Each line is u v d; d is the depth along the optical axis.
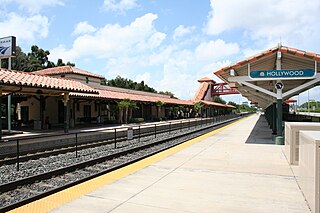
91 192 5.90
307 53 12.96
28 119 29.61
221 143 14.23
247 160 9.42
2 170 9.05
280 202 5.26
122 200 5.38
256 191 5.93
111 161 10.62
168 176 7.23
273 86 17.95
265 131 22.28
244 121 43.00
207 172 7.66
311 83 13.27
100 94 27.89
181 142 14.72
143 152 12.87
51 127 24.08
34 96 23.00
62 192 5.98
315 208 4.20
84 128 23.19
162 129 26.66
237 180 6.82
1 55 21.16
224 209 4.91
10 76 14.69
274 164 8.73
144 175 7.35
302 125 8.62
